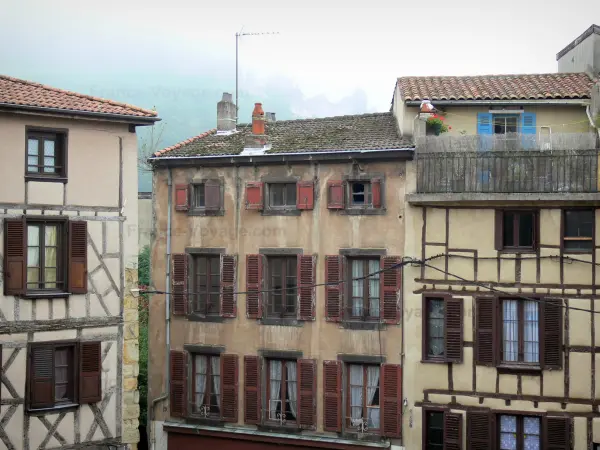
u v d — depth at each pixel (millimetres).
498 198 20094
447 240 20750
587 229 20109
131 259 19156
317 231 21906
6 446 17391
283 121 25438
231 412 22719
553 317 20078
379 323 21234
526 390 20219
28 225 17812
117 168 19031
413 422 20875
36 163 17984
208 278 23266
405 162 21047
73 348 18344
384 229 21234
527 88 21984
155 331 23797
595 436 19781
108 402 18781
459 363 20594
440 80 23344
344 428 21594
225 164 22891
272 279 22547
